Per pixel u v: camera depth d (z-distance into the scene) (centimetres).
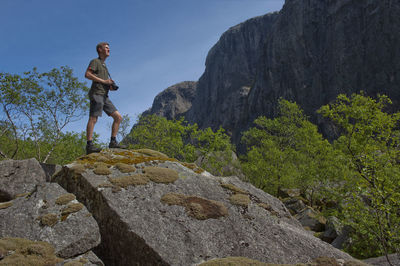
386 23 8181
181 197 695
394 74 7831
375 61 8306
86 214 609
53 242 530
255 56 16575
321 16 10369
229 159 3047
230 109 14925
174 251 536
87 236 559
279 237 658
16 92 2041
